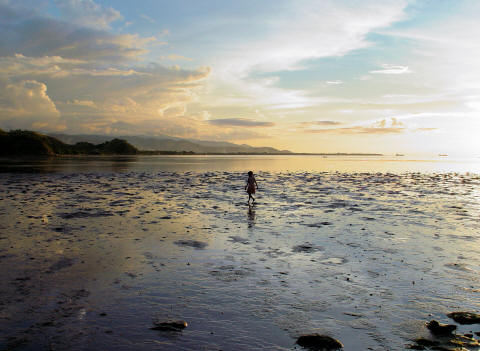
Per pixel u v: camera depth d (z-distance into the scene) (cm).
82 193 2094
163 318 505
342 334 466
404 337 459
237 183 3008
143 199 1861
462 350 425
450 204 1733
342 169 6044
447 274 705
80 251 850
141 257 809
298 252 866
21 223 1180
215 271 718
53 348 422
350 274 705
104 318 504
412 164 9031
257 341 445
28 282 640
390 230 1121
